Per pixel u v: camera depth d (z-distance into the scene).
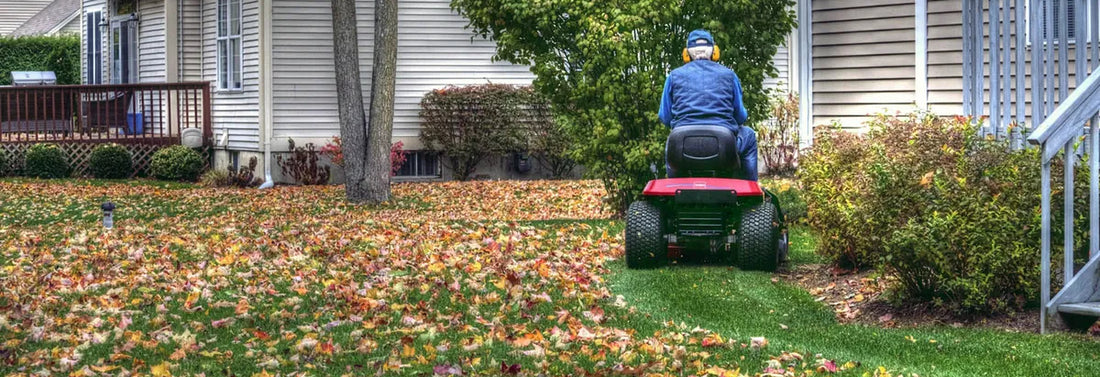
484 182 19.89
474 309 7.86
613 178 13.12
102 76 27.38
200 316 7.84
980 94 9.80
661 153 12.02
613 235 11.78
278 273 9.76
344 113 17.20
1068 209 6.77
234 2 21.48
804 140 12.75
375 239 11.95
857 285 8.37
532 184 19.31
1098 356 6.22
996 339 6.68
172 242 12.05
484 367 6.20
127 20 25.75
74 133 24.50
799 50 12.75
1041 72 9.22
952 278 7.22
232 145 21.53
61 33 39.12
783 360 6.28
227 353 6.59
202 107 22.53
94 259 10.88
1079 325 6.90
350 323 7.47
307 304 8.24
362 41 20.38
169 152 21.70
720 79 9.40
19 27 42.38
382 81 17.16
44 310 8.09
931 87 11.95
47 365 6.35
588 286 8.64
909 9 12.12
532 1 12.10
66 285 9.36
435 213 15.99
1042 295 6.84
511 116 20.36
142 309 8.16
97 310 8.03
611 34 11.69
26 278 9.80
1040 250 7.11
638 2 11.94
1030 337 6.69
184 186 20.44
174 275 9.73
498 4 12.59
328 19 20.38
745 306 7.86
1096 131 6.80
